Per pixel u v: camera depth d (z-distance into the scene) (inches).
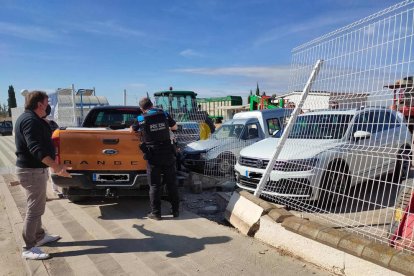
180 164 374.9
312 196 220.8
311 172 221.0
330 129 230.4
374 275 132.5
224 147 360.8
